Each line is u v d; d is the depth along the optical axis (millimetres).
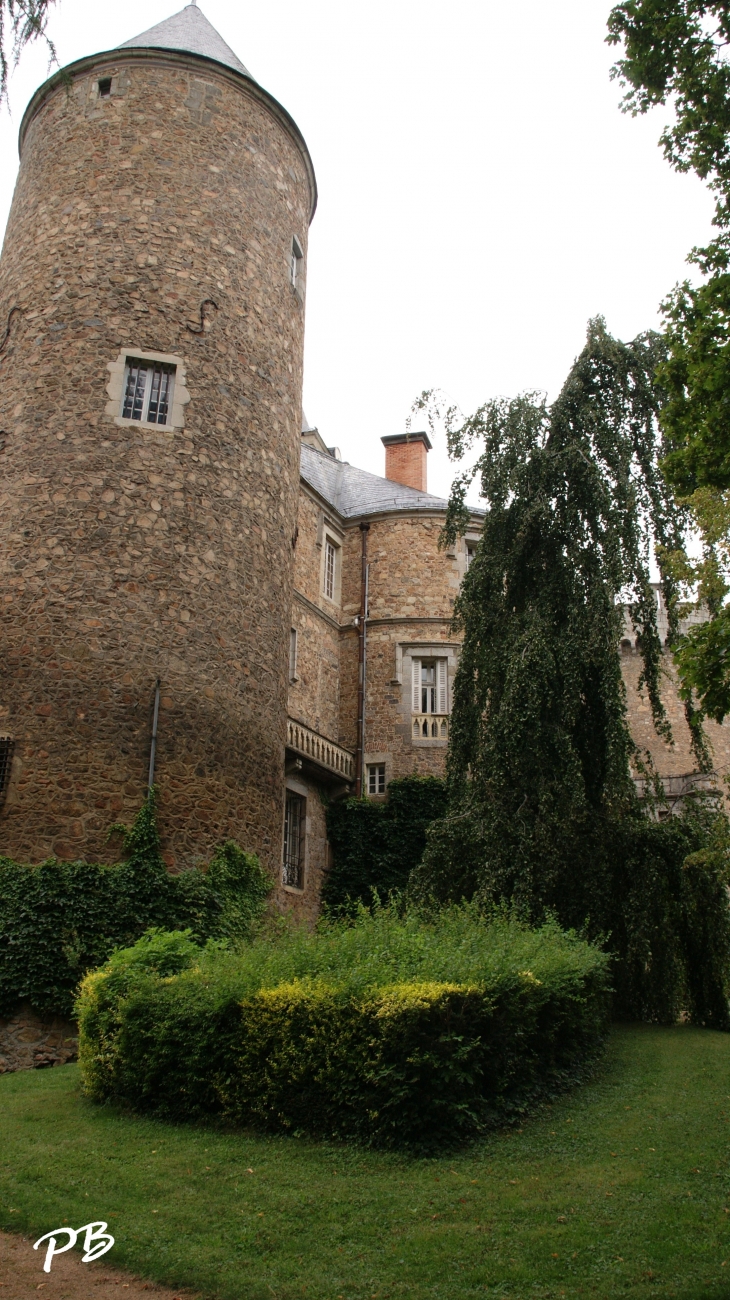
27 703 14898
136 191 17656
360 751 23781
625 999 14805
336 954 9688
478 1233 6645
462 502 17016
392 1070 8141
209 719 15797
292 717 20812
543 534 15945
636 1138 8562
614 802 14883
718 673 10062
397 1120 8125
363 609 25047
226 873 15164
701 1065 11516
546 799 14375
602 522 15453
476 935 10734
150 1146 8398
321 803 22391
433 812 22641
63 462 16031
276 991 8930
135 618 15555
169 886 14445
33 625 15258
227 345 17672
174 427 16656
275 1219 6891
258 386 18062
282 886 19906
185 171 18047
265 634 17234
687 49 10438
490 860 14453
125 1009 9773
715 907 15047
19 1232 6965
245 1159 7984
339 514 25828
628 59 10719
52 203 17734
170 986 9938
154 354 16875
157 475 16328
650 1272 6121
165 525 16156
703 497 12008
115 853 14461
